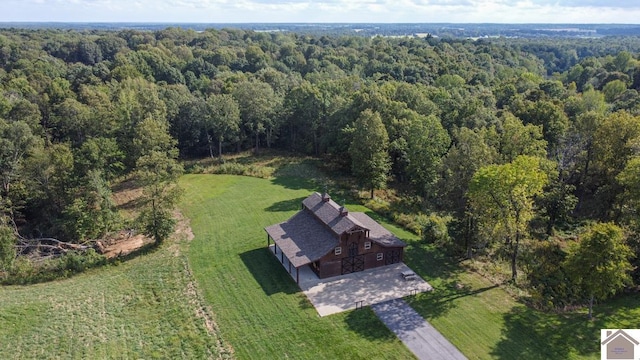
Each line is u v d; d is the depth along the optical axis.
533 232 57.75
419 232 58.53
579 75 137.75
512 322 39.72
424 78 128.25
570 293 44.19
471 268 49.78
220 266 51.00
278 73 127.25
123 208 71.06
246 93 95.94
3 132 66.12
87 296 45.53
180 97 98.44
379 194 74.88
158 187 57.72
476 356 35.53
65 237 61.97
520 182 43.94
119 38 173.88
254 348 37.09
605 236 37.44
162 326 40.31
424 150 69.94
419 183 71.94
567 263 39.62
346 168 86.38
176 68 136.62
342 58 157.12
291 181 81.19
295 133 100.69
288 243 50.00
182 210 68.81
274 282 47.19
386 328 39.16
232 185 79.19
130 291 46.47
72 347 37.16
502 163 59.94
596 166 61.66
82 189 65.19
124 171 81.81
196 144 95.62
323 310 41.91
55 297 45.41
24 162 65.25
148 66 129.62
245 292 45.44
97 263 53.06
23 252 58.03
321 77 130.00
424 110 85.12
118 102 87.25
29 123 78.88
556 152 69.81
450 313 41.22
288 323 40.19
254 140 102.31
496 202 45.91
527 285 46.16
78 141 81.94
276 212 66.62
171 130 93.31
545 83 104.25
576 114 84.25
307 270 49.62
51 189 65.06
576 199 58.09
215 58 153.12
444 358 35.38
